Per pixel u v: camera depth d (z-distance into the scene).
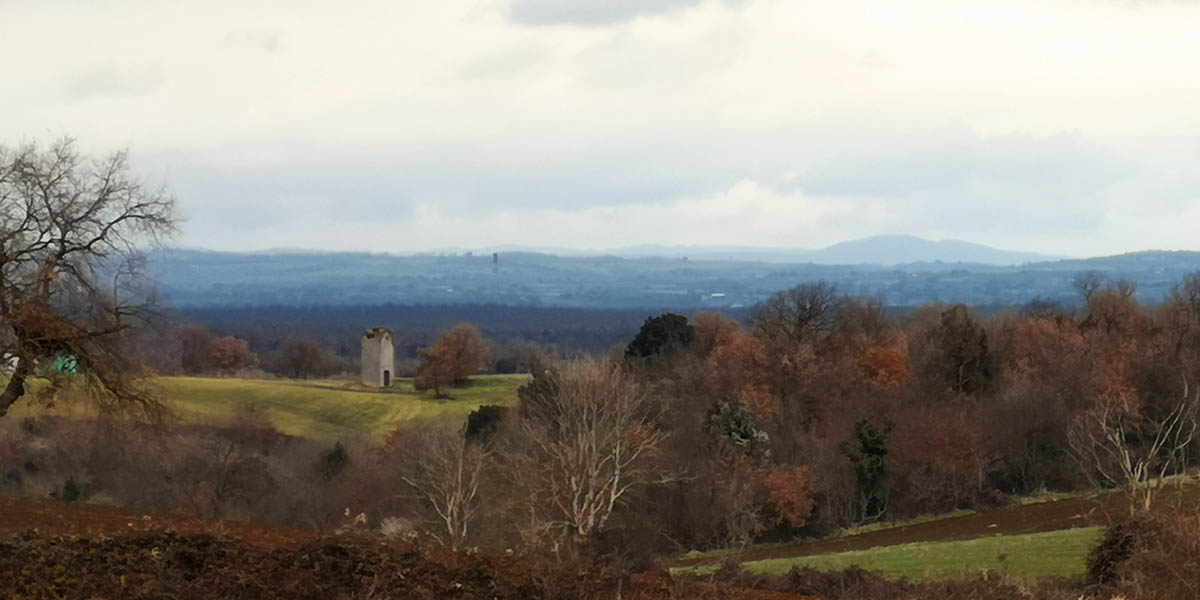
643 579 17.78
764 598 17.55
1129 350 75.25
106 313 31.42
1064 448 62.44
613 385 44.12
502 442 52.09
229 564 14.74
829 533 56.12
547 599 15.24
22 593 13.09
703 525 51.28
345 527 20.83
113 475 51.44
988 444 65.38
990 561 33.38
